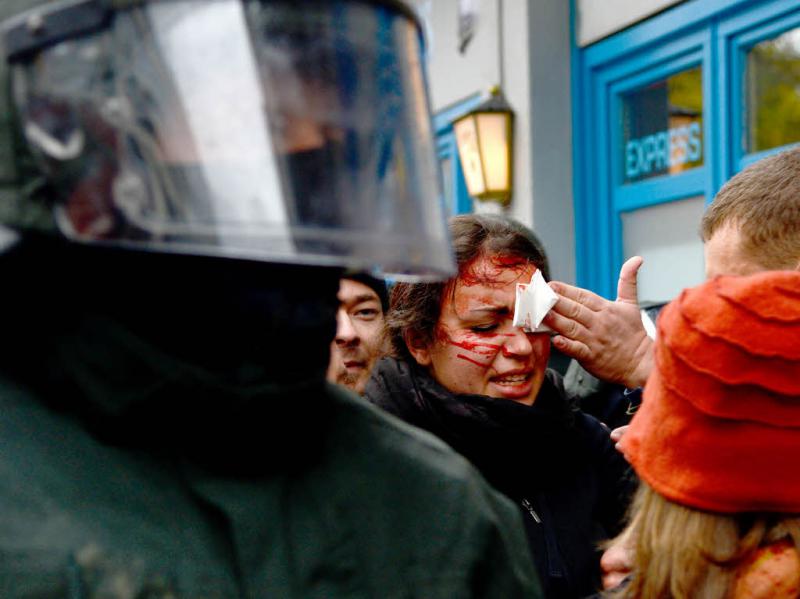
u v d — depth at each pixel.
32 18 0.60
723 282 0.90
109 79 0.60
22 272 0.65
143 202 0.60
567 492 1.39
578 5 4.09
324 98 0.67
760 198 1.19
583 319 1.40
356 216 0.67
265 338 0.67
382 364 1.50
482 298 1.38
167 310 0.65
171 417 0.66
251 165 0.63
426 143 0.77
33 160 0.60
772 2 3.12
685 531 0.89
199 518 0.66
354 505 0.74
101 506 0.63
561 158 4.14
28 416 0.65
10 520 0.60
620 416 1.77
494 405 1.34
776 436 0.85
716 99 3.42
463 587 0.74
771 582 0.85
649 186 3.83
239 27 0.64
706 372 0.86
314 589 0.69
